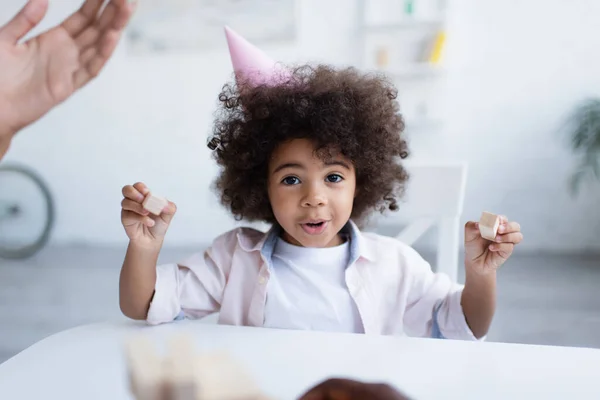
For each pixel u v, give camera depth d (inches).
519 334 69.8
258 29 111.3
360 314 28.1
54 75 18.6
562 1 101.4
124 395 16.1
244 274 29.1
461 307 27.3
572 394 16.1
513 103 106.3
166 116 118.1
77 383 16.9
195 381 8.7
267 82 29.3
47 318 78.0
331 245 29.5
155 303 25.1
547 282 90.1
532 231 109.9
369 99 29.0
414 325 29.8
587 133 98.2
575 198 107.3
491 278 26.0
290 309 28.1
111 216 123.6
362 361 18.3
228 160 30.6
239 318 29.0
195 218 120.9
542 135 106.5
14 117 18.5
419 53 108.3
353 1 108.1
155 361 9.1
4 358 65.2
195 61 115.0
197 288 28.3
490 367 17.8
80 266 105.7
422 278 29.7
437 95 108.2
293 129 26.4
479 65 106.0
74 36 18.9
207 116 116.9
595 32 101.7
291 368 17.8
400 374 17.3
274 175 26.9
